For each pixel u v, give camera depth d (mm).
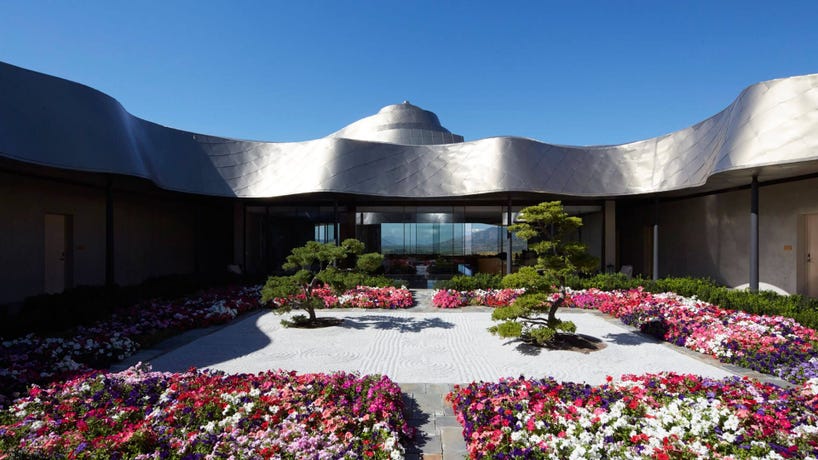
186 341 8547
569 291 13320
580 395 4832
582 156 16250
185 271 18797
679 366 6824
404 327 9836
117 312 9555
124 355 7312
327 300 12461
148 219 16656
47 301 8867
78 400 4805
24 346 6820
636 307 10461
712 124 13078
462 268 18188
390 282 14422
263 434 3898
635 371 6609
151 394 4984
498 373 6559
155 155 13734
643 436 3730
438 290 14016
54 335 7660
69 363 6266
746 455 3482
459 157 16031
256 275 16516
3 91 8953
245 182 15727
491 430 4031
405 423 4395
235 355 7578
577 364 6992
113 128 11086
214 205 19672
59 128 9773
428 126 25484
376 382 5367
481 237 18297
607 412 4387
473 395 4887
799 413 4328
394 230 18344
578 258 8109
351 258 18094
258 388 5105
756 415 4020
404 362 7148
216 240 19984
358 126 25922
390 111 25781
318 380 5305
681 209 17609
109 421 4250
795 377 5848
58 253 13164
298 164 15852
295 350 7902
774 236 13250
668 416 4137
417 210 18344
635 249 21078
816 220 12328
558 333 8945
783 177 11836
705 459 3416
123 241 15391
